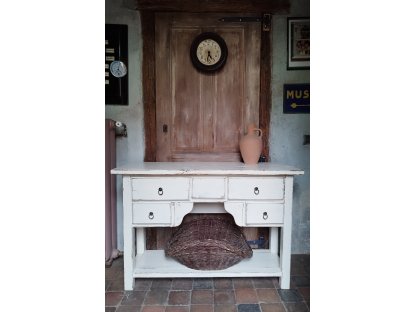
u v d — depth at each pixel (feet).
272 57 7.70
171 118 7.73
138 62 7.58
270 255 7.09
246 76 7.70
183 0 7.51
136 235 7.22
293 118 7.81
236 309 5.58
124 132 7.61
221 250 6.13
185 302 5.82
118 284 6.47
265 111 7.75
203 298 5.96
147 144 7.71
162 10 7.50
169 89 7.68
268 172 5.86
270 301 5.85
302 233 8.04
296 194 7.98
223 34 7.62
